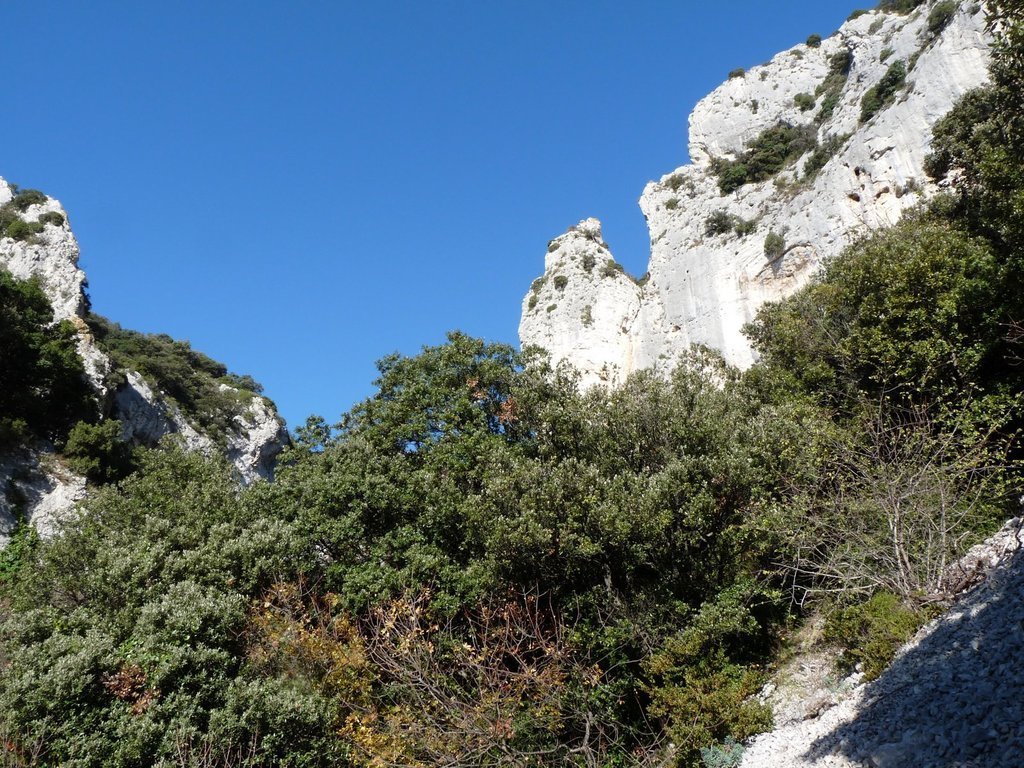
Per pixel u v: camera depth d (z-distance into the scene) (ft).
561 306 201.98
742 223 170.50
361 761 34.99
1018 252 43.32
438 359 63.87
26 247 176.04
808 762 24.52
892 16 173.58
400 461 53.67
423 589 42.96
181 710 34.53
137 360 187.62
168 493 59.72
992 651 22.63
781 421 46.01
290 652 39.75
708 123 216.33
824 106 182.39
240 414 221.66
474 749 33.58
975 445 36.68
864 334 52.60
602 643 40.75
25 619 42.19
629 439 53.26
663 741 38.60
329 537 47.55
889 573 33.19
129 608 41.04
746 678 36.52
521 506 44.11
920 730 21.07
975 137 59.88
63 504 103.40
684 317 172.04
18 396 112.68
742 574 43.29
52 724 32.96
